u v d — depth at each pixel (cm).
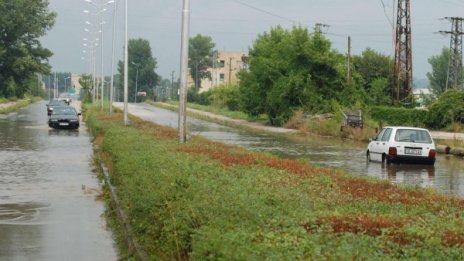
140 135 2444
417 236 738
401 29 5781
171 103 11519
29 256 930
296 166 1648
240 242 625
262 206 859
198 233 689
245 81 6328
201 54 15100
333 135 4647
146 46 15288
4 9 8319
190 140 2427
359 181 1405
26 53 8569
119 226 1134
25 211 1322
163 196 918
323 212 890
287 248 621
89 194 1567
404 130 2434
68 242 1030
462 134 4597
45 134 3931
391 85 6631
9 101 9856
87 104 8838
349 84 5769
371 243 682
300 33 5750
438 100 5216
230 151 2023
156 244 841
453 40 6769
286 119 5728
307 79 5619
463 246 693
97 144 3022
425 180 1934
